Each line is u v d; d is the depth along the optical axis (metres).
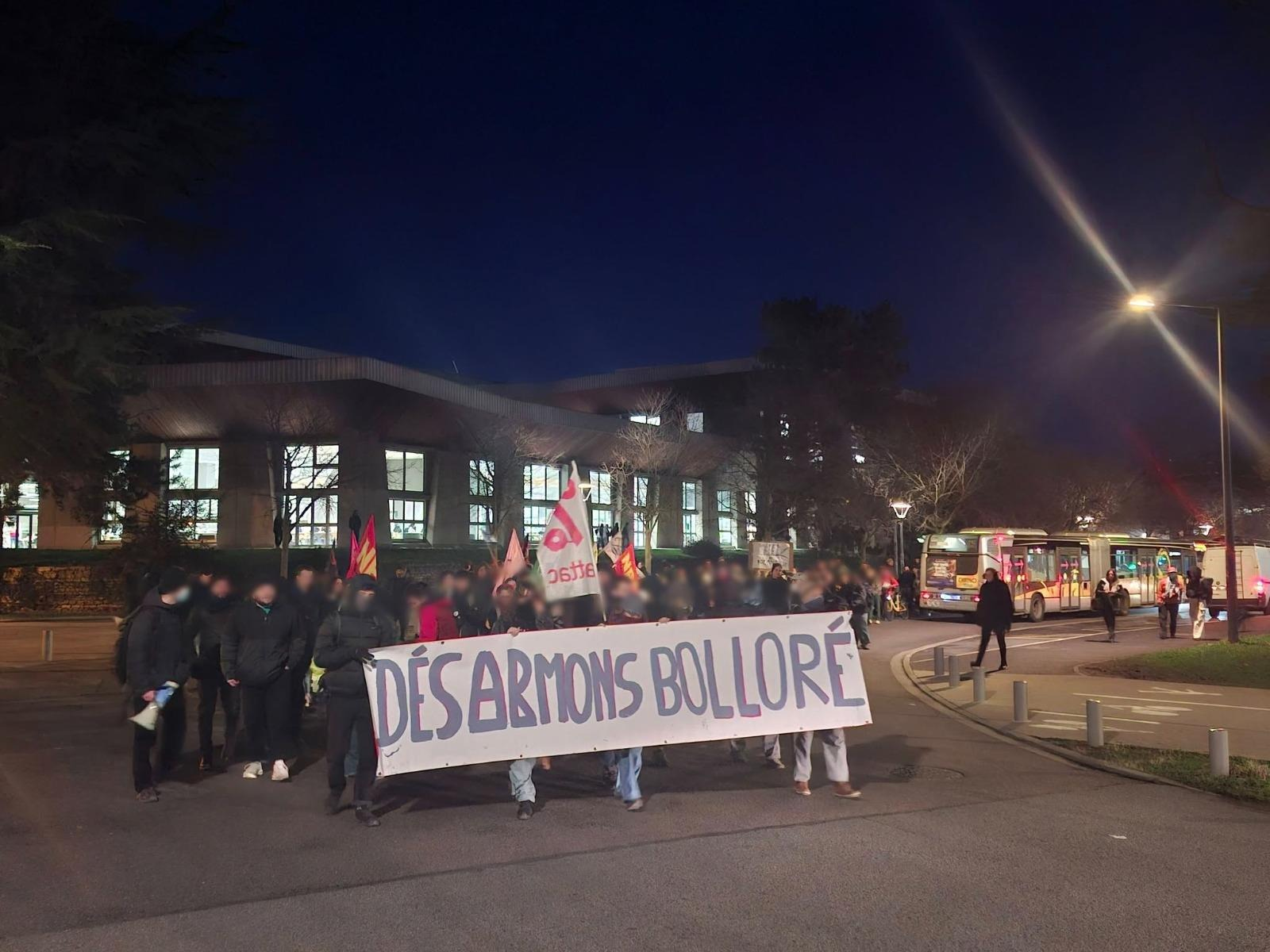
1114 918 5.80
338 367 47.78
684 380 75.75
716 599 11.27
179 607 8.87
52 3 15.95
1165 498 74.50
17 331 15.05
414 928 5.55
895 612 39.03
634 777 8.62
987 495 59.50
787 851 7.15
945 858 7.03
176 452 52.62
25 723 12.87
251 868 6.69
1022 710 13.73
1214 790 9.56
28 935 5.42
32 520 52.94
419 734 8.27
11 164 15.80
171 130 17.39
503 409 56.09
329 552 47.69
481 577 13.58
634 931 5.52
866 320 59.22
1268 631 30.67
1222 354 24.19
